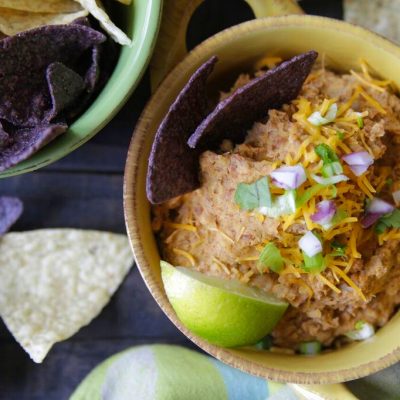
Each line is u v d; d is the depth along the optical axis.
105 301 0.44
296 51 0.39
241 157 0.35
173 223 0.38
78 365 0.44
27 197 0.44
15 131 0.36
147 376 0.43
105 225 0.45
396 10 0.43
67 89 0.35
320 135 0.35
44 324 0.43
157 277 0.37
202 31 0.44
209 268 0.36
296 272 0.35
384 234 0.37
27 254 0.43
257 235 0.35
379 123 0.36
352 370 0.36
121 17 0.38
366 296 0.37
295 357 0.38
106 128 0.44
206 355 0.44
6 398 0.44
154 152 0.34
